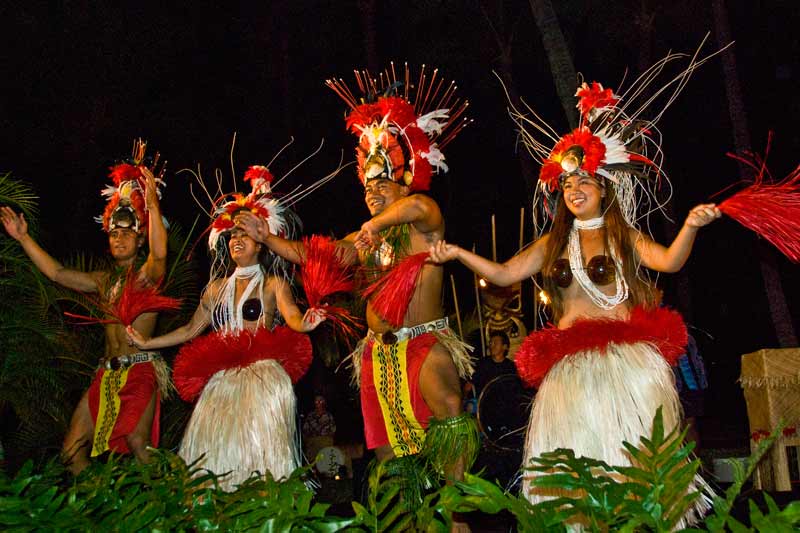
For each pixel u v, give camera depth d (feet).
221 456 13.70
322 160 49.83
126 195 17.11
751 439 19.53
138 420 15.97
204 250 30.25
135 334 15.58
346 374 31.94
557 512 6.27
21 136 42.96
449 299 40.22
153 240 16.21
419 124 14.85
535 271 12.31
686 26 41.29
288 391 14.16
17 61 43.45
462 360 13.78
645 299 11.67
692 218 10.80
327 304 14.11
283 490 6.75
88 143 44.16
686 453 6.38
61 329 18.63
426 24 47.98
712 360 54.08
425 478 13.08
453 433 12.60
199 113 48.29
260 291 14.87
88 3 44.42
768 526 5.51
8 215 16.76
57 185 44.19
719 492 16.66
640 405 10.73
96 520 7.26
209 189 46.73
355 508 6.70
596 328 11.06
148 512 6.87
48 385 18.60
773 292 35.73
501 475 17.30
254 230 13.64
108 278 16.96
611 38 43.73
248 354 14.11
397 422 13.43
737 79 37.58
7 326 17.87
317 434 27.61
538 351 11.46
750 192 10.46
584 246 11.94
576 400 10.88
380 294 13.01
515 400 17.66
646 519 6.06
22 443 18.40
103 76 44.75
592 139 11.87
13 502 6.84
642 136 12.67
